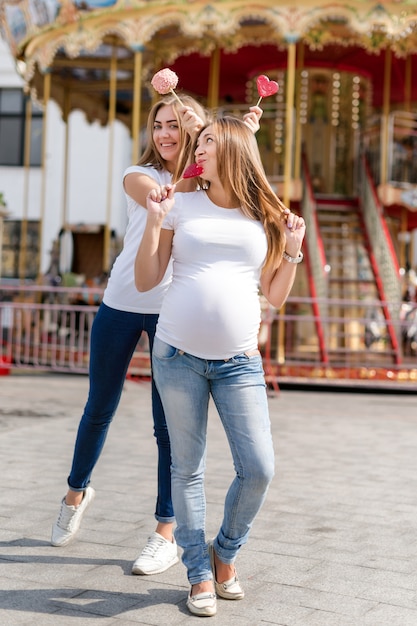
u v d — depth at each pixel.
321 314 14.97
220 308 3.87
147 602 4.02
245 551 4.85
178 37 16.14
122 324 4.63
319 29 15.38
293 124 16.59
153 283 4.02
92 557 4.68
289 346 15.14
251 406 3.91
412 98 20.56
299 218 4.07
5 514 5.51
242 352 3.93
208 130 3.96
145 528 5.25
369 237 16.39
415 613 3.93
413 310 15.20
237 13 13.58
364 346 15.55
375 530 5.35
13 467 6.96
